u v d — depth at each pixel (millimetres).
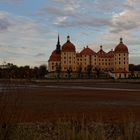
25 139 11844
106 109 34969
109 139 15352
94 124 21328
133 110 34031
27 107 35312
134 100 48156
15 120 11125
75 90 77125
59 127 14547
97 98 51812
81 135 12766
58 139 13203
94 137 12758
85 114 30109
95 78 196500
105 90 78188
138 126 16578
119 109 35062
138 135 13820
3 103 11180
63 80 170000
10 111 11125
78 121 22172
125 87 99625
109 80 183625
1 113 10922
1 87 11516
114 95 59562
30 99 47406
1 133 10664
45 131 19328
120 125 21516
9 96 11516
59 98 51000
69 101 45312
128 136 13812
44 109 33531
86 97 53938
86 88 89625
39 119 25438
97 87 98188
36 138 12500
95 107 37125
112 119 26125
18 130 11383
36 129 19688
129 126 14734
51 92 67438
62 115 28781
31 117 26516
